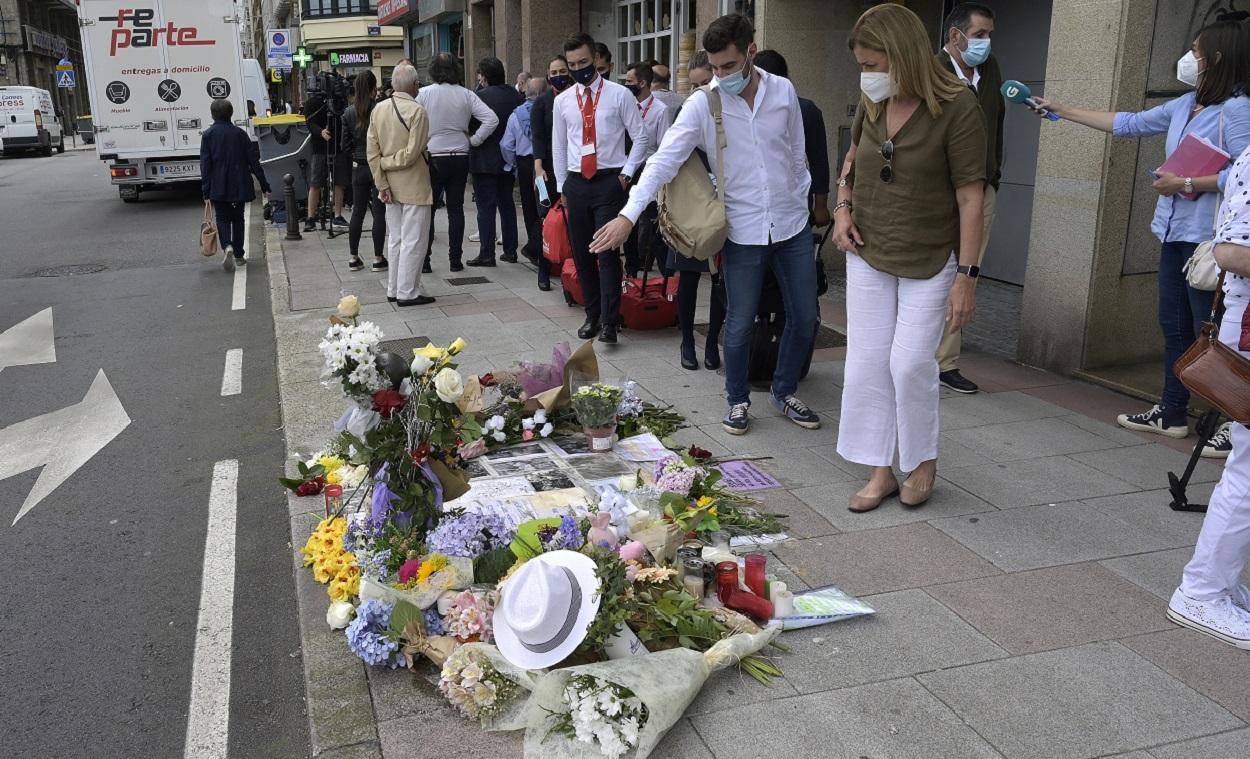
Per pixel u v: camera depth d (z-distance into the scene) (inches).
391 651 124.4
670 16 491.2
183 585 159.0
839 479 184.5
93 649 140.9
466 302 341.4
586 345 202.8
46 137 1521.9
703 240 189.5
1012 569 148.8
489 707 114.5
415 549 136.2
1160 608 137.3
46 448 222.8
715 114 191.9
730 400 211.2
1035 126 329.1
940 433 206.7
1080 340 242.7
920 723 113.3
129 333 327.9
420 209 327.6
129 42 628.7
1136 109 227.5
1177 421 202.5
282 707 127.2
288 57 1155.9
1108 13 223.5
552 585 113.9
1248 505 125.3
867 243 163.3
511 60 695.1
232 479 201.5
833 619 133.1
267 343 311.3
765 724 113.6
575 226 277.6
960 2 343.6
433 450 143.3
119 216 640.4
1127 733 111.0
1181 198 189.0
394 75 321.1
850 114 365.1
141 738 121.6
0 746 120.0
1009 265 351.9
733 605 133.3
